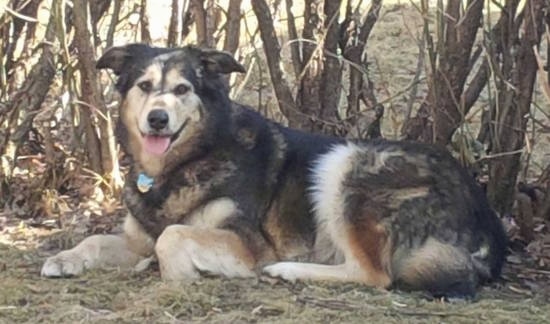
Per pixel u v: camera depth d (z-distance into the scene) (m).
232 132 3.42
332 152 3.41
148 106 3.30
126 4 4.54
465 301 3.20
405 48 5.06
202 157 3.38
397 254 3.26
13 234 3.72
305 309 3.09
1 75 4.11
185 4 4.12
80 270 3.33
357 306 3.12
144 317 3.05
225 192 3.37
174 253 3.26
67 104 4.32
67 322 3.02
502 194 3.75
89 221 3.79
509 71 3.69
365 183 3.31
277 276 3.28
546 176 3.83
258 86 4.38
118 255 3.42
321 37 3.83
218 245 3.30
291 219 3.41
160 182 3.39
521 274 3.48
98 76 3.93
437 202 3.28
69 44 4.11
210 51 3.38
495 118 3.74
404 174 3.30
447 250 3.24
